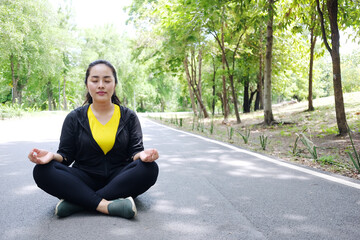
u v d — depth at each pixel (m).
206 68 26.67
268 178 4.23
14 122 17.69
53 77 39.59
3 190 3.76
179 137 9.77
